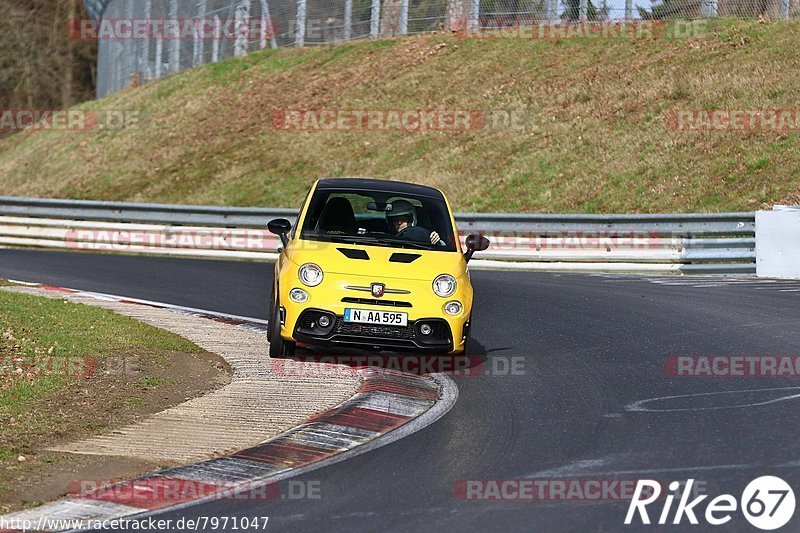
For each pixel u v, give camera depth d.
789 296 48.31
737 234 62.34
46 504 20.25
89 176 112.00
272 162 100.81
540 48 107.12
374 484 21.33
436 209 36.03
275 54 126.75
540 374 32.47
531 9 112.56
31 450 24.05
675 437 24.77
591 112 92.31
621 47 102.38
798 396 28.67
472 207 83.69
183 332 39.75
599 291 51.28
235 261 68.19
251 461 23.33
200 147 109.31
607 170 82.50
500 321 42.72
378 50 118.00
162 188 102.94
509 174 86.69
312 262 32.66
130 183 106.94
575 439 24.80
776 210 58.78
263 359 34.66
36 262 64.62
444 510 19.56
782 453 23.16
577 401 28.80
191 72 131.50
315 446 24.50
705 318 42.06
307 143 102.44
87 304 46.38
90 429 26.19
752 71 89.50
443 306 32.09
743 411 27.16
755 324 40.34
